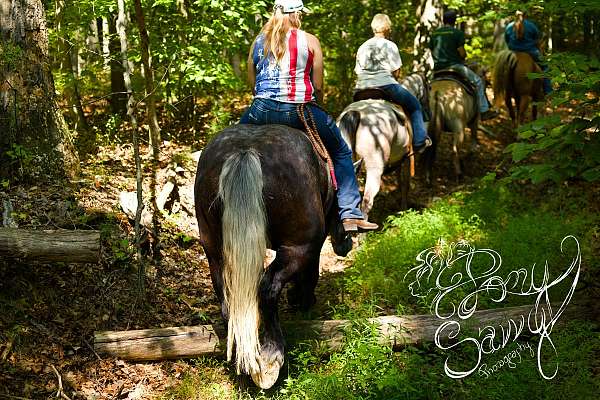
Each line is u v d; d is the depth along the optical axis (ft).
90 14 31.35
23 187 22.49
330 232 19.33
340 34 39.09
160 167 27.58
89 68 32.40
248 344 14.74
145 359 17.49
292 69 17.11
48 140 23.63
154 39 31.94
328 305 21.07
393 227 28.68
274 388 16.80
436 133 35.37
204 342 17.57
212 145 15.93
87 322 18.44
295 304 20.45
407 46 43.98
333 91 44.27
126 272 20.59
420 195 34.58
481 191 30.14
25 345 17.04
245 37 35.40
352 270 23.08
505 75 40.14
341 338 17.80
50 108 23.93
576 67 20.77
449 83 36.40
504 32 43.98
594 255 22.98
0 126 23.12
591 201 28.78
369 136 25.88
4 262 18.43
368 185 26.21
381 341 17.54
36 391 15.92
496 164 39.09
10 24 23.34
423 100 31.60
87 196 23.00
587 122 20.12
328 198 17.54
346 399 15.61
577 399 15.51
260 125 16.56
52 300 18.57
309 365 17.39
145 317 19.34
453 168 38.63
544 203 29.09
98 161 27.04
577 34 53.01
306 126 17.15
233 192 14.60
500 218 27.61
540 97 40.50
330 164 17.37
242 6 31.04
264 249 14.71
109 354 17.33
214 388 16.74
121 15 20.83
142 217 22.07
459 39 37.91
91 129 32.27
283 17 17.19
